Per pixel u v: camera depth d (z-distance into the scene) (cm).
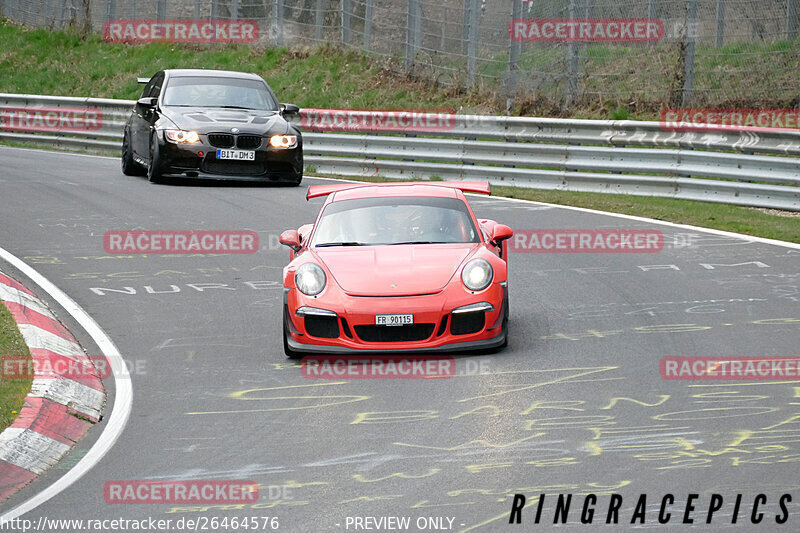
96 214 5391
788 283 3831
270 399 2673
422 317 2945
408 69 9556
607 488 1997
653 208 5572
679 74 7638
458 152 6794
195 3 11694
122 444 2377
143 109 6744
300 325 2998
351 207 3441
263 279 4097
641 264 4238
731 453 2175
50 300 3725
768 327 3225
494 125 6681
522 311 3538
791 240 4672
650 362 2891
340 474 2122
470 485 2033
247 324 3462
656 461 2138
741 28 7919
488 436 2327
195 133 6325
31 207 5566
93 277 4091
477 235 3309
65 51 12288
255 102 6800
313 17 11656
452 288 2995
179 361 3055
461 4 11100
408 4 9675
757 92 7475
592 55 8488
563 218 5316
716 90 7594
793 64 7625
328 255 3186
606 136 6234
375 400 2630
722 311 3444
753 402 2523
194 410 2608
